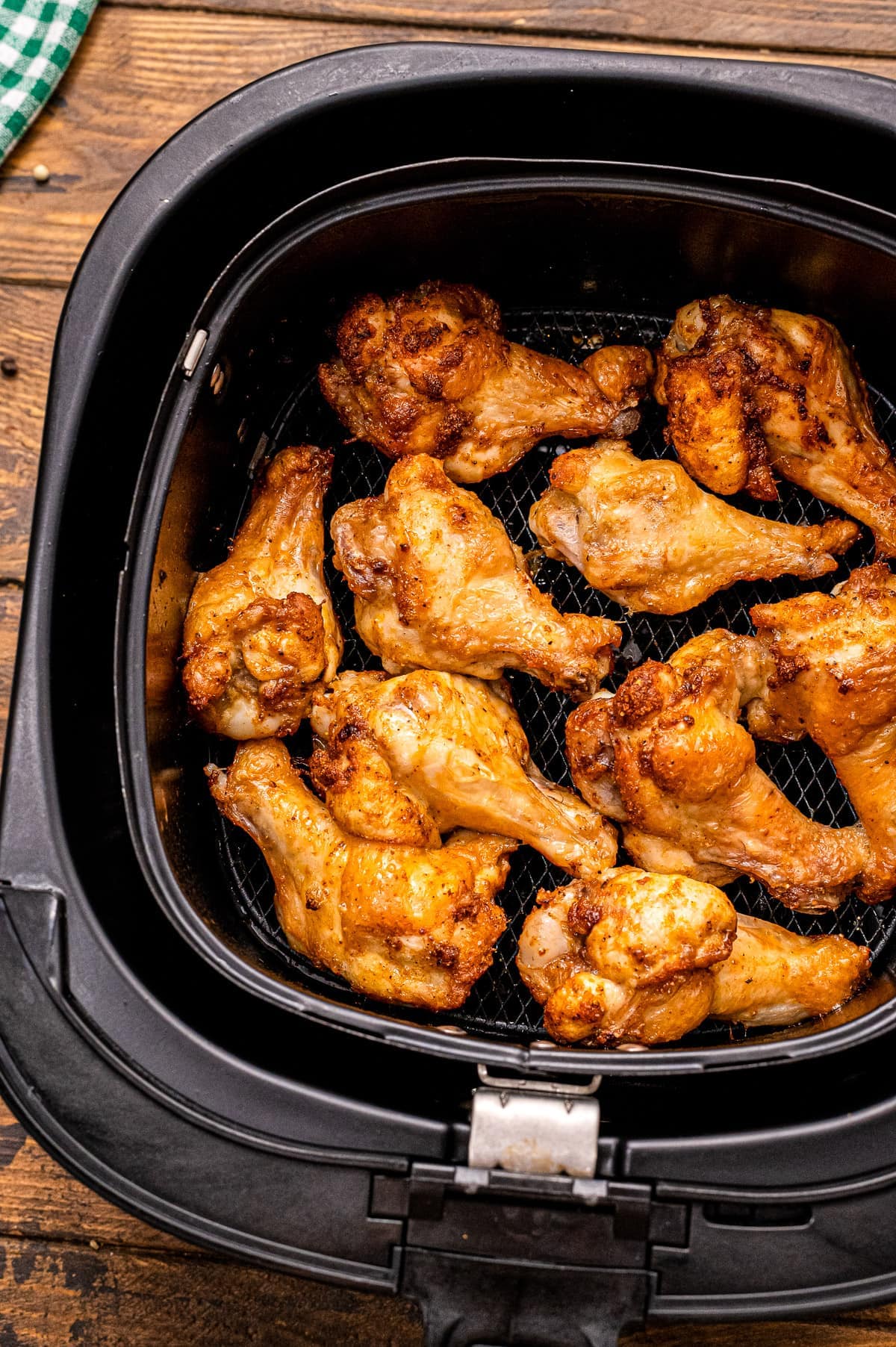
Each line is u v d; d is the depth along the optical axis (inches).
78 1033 17.1
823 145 18.5
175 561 18.8
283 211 19.1
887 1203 16.8
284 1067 17.7
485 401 19.4
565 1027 18.1
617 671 20.1
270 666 18.7
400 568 18.7
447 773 18.4
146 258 18.0
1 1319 20.1
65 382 17.8
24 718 17.4
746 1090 18.3
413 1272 17.0
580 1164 16.7
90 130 21.5
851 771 18.8
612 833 19.0
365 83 18.1
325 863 18.7
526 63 18.1
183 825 19.0
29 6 21.2
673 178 18.2
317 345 20.2
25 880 17.2
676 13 21.1
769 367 18.9
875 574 18.8
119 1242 20.1
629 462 19.2
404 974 18.4
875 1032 17.1
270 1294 20.0
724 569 19.3
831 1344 19.5
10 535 21.2
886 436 20.1
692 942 17.8
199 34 21.4
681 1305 16.9
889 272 18.5
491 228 18.9
